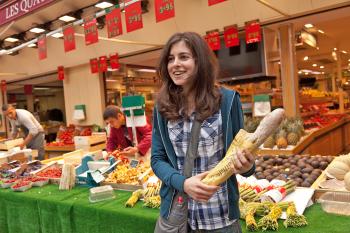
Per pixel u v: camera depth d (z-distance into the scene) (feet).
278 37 17.44
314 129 18.62
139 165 9.29
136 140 10.31
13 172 10.48
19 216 8.59
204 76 4.18
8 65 31.27
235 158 3.64
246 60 17.63
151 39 20.77
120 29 12.22
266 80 18.86
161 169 4.33
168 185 4.19
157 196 6.67
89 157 9.84
